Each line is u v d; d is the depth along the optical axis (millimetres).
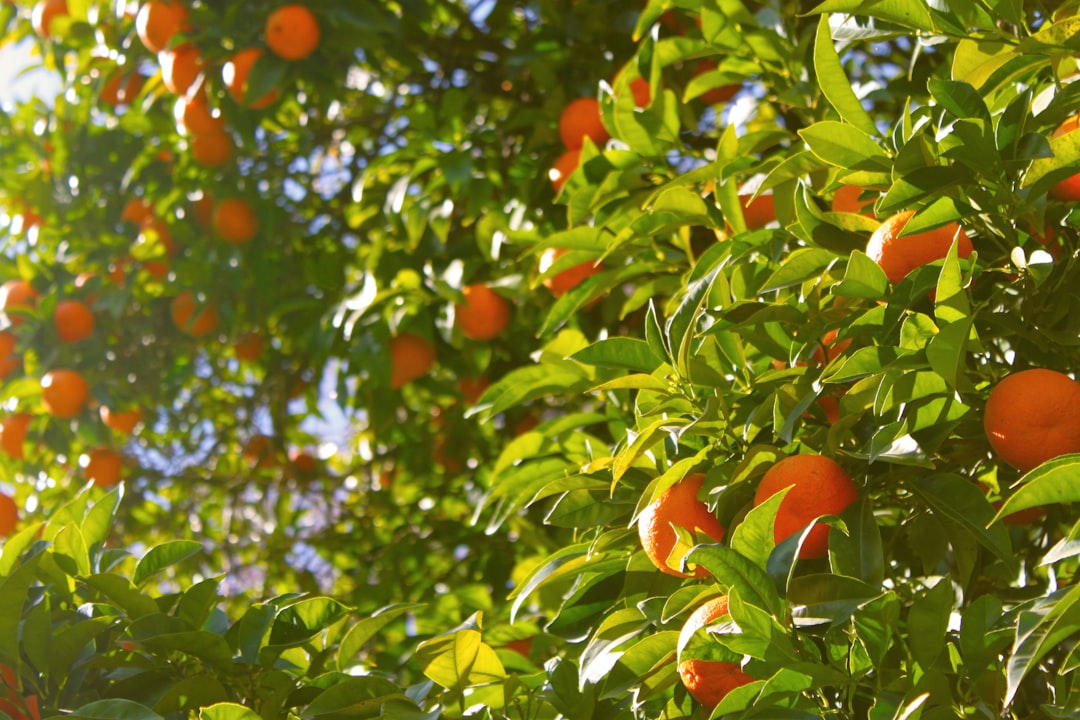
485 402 2947
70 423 3613
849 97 2598
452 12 3543
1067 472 1855
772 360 2645
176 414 3807
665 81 3184
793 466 2281
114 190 3705
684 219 2795
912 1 2568
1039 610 1877
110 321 3650
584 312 3322
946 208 2385
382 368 3340
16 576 2412
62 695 2578
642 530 2473
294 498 3887
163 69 3449
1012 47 2592
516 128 3441
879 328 2355
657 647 2342
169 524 3797
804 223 2602
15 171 3723
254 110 3451
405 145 3574
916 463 2104
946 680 2025
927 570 2531
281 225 3605
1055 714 1862
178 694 2523
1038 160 2281
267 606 2621
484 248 3307
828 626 2203
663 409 2578
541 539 3195
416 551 3527
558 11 3395
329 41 3373
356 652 2648
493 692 2617
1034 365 2574
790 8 3021
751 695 2080
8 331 3586
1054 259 2572
